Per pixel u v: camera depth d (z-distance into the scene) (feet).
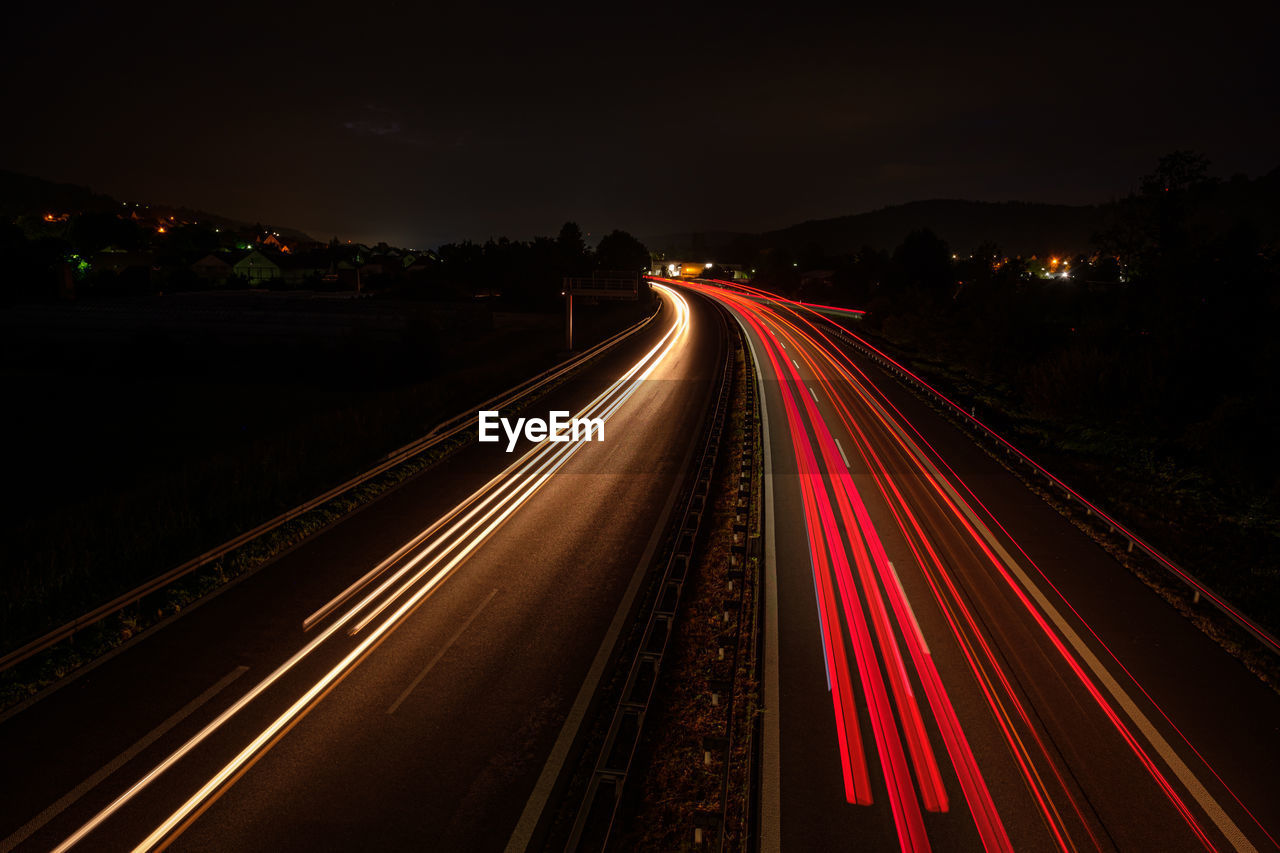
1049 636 36.55
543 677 33.55
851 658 34.55
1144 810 24.64
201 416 102.37
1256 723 29.55
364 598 41.29
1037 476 64.90
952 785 25.94
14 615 38.04
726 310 253.44
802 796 25.46
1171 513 56.13
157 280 296.71
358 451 71.67
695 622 38.63
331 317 170.71
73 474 75.66
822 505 57.16
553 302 262.47
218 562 44.21
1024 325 113.91
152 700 31.22
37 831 23.84
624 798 25.95
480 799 25.85
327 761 27.61
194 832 23.98
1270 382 60.39
